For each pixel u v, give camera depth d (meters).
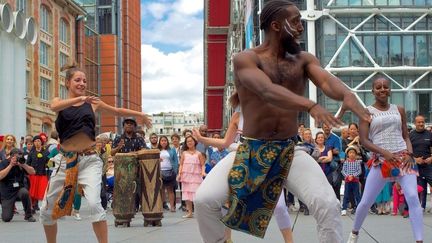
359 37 28.06
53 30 48.47
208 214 3.62
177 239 7.97
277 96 3.03
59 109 4.98
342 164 12.66
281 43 3.50
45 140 14.36
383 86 6.20
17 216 13.62
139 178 10.27
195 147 13.28
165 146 14.42
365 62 28.05
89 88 76.12
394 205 12.30
